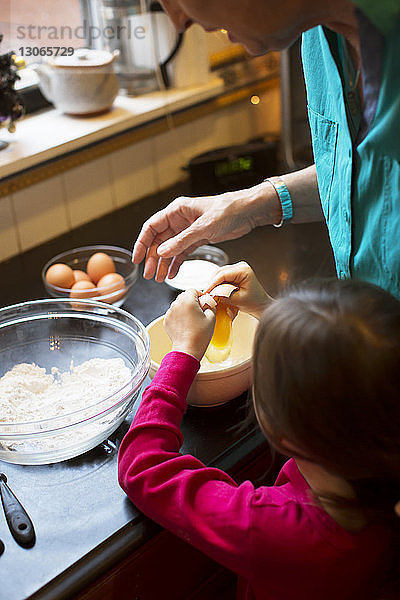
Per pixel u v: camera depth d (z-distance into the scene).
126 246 1.63
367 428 0.76
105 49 1.72
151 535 0.93
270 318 0.81
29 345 1.23
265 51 0.87
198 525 0.85
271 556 0.83
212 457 1.03
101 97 1.64
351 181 0.92
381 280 0.92
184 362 0.98
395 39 0.75
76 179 1.67
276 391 0.79
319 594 0.84
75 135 1.60
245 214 1.19
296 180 1.20
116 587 0.93
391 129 0.82
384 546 0.83
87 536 0.91
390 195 0.87
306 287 0.84
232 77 1.91
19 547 0.90
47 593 0.85
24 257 1.61
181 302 1.02
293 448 0.82
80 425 0.98
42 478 1.00
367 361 0.75
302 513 0.84
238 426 1.09
